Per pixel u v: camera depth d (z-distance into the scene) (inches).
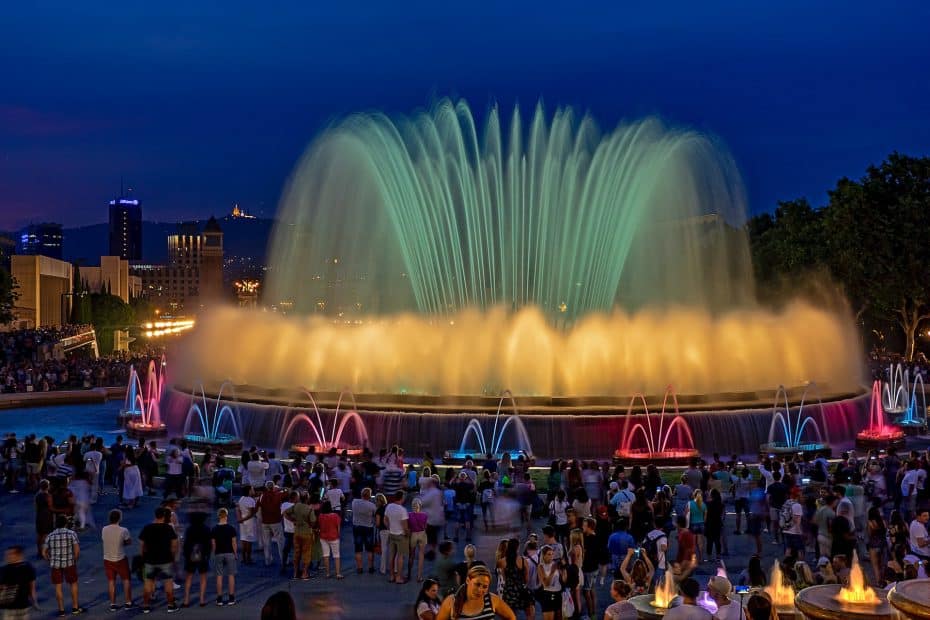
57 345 4335.6
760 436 1685.5
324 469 1282.0
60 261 7706.7
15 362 3607.3
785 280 3969.0
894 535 959.6
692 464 1261.1
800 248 3887.8
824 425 1807.3
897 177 3624.5
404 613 899.4
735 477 1235.2
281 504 1080.8
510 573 786.2
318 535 1037.8
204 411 1918.1
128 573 938.1
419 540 1013.2
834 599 676.1
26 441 1499.8
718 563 1094.4
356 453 1584.6
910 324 3720.5
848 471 1251.2
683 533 939.3
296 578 1025.5
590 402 1691.7
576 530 863.7
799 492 1100.5
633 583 842.2
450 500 1174.3
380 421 1674.5
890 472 1293.1
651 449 1624.0
